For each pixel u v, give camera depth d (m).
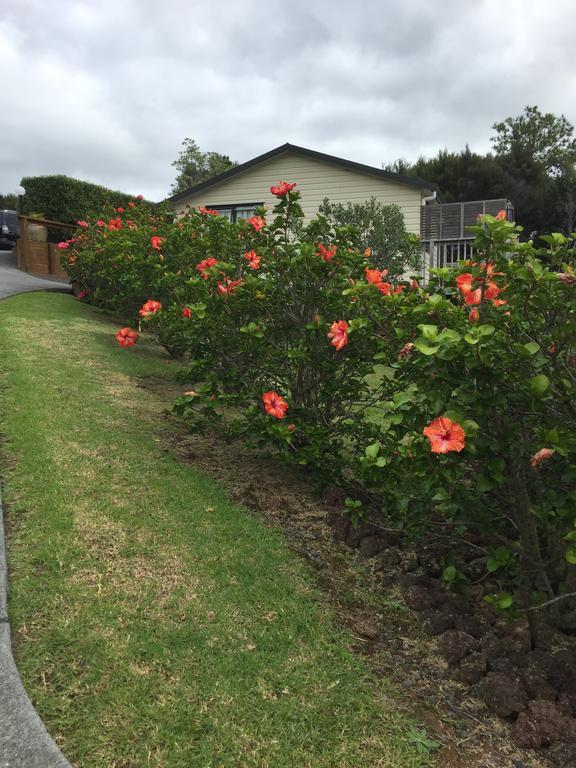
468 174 31.62
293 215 3.99
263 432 3.55
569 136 44.12
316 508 3.65
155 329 6.09
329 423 4.02
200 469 3.90
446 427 2.00
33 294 10.70
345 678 2.17
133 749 1.74
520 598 2.64
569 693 2.16
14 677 1.90
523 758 1.91
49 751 1.66
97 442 3.93
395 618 2.66
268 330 3.78
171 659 2.11
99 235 9.01
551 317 2.26
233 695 1.99
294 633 2.38
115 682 1.96
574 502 2.31
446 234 14.33
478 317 2.22
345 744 1.87
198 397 3.67
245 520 3.24
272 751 1.80
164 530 2.97
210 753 1.76
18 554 2.58
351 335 3.09
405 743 1.91
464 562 3.18
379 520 3.50
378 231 10.15
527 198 32.91
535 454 2.19
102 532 2.84
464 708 2.12
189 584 2.57
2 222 22.56
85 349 6.73
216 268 3.71
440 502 3.01
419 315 2.48
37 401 4.52
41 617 2.21
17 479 3.24
